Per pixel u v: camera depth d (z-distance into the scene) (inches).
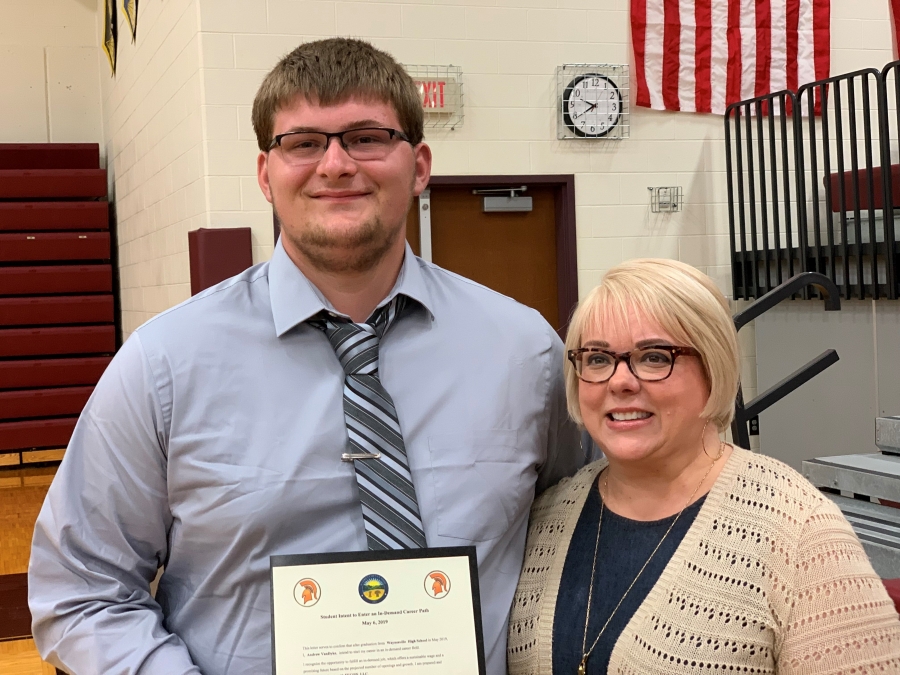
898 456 130.9
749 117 198.4
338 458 55.1
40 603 54.4
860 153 218.7
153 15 216.2
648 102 204.1
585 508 60.3
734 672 50.8
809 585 50.4
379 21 189.8
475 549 53.0
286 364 56.4
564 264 205.3
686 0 205.2
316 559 51.4
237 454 54.2
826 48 213.5
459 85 195.0
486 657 56.6
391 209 54.8
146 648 52.5
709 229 211.8
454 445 57.6
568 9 200.4
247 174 181.5
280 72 54.9
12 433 266.1
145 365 54.4
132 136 253.8
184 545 55.3
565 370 59.2
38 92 299.6
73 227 280.4
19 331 269.9
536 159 201.0
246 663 53.4
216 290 58.2
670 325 54.7
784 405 201.3
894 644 48.5
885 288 172.4
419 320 60.1
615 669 53.1
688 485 56.5
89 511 54.9
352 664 50.4
